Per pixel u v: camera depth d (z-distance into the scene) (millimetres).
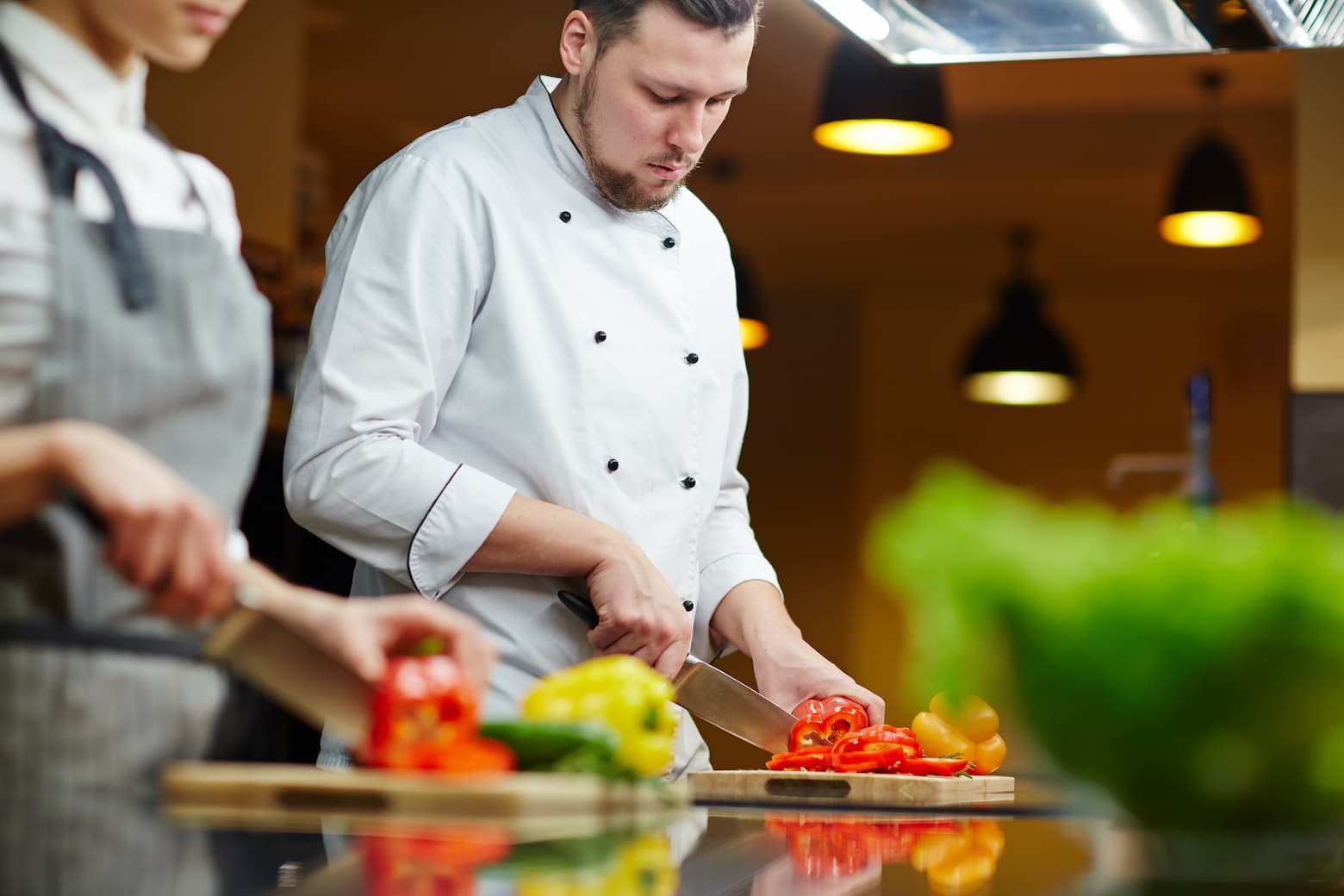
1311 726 688
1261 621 679
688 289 1842
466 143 1756
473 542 1613
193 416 1181
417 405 1664
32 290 1107
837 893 688
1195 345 8336
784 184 7004
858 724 1709
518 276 1721
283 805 915
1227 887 704
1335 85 4098
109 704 1076
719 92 1682
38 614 1089
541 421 1701
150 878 641
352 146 6535
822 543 8828
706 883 700
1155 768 705
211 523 882
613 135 1701
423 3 5055
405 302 1659
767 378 8961
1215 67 5637
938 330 8734
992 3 2117
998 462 8602
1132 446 8375
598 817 959
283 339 3664
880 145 4406
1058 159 6500
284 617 937
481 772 934
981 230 7559
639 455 1754
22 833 763
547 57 5504
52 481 886
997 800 1466
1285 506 694
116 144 1187
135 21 1123
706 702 1699
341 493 1614
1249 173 6582
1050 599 700
